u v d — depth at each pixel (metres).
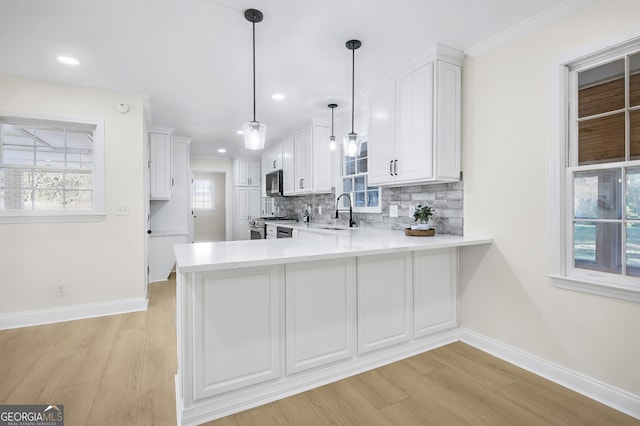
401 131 2.76
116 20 2.04
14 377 2.03
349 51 2.49
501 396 1.87
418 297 2.38
